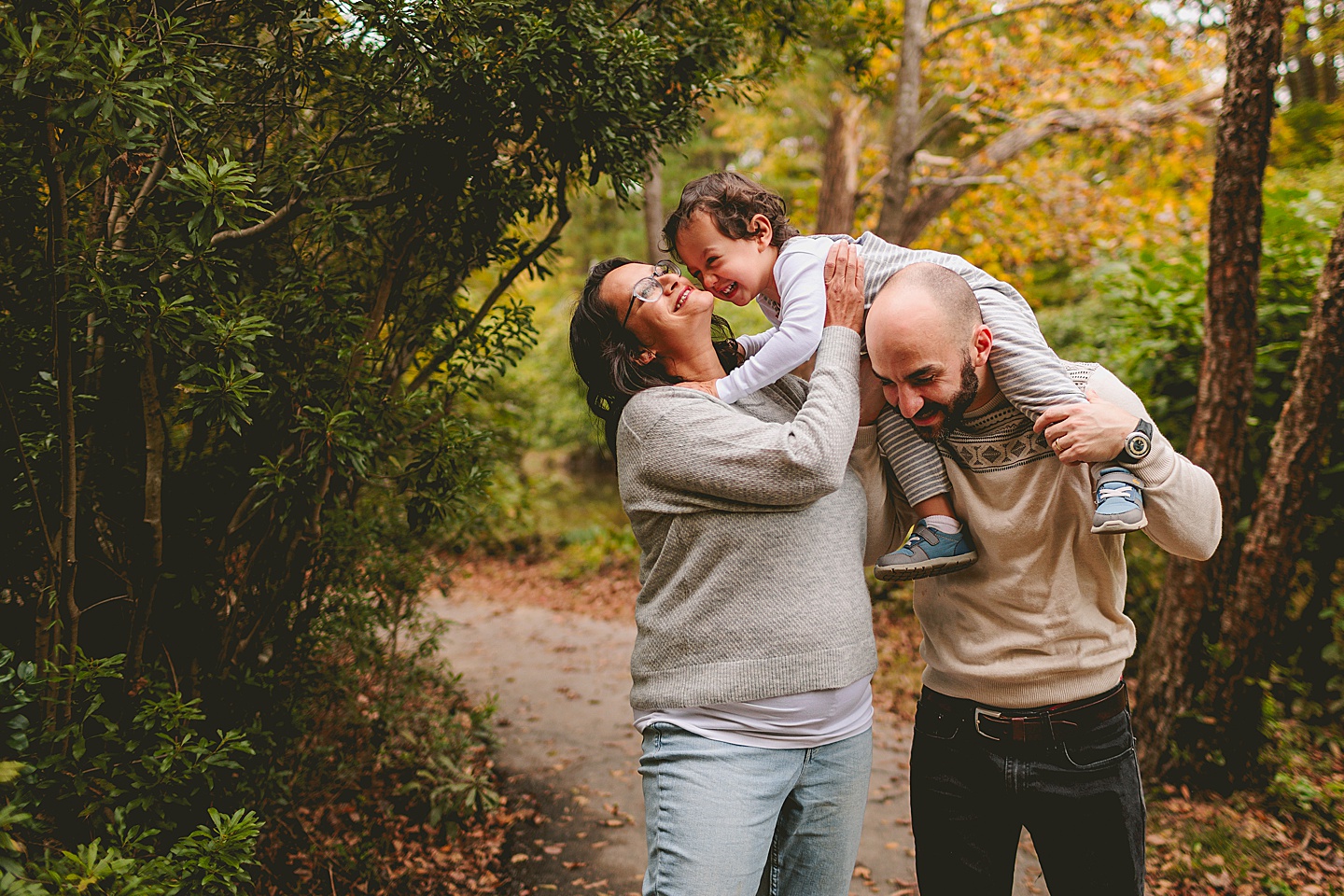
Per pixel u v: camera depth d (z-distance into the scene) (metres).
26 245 1.86
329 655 3.10
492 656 5.88
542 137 2.22
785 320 1.65
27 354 1.85
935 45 7.33
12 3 1.36
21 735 1.43
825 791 1.60
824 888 1.65
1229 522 3.46
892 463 1.70
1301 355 3.39
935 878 1.71
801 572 1.53
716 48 2.71
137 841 1.63
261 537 2.40
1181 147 7.63
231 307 1.80
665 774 1.55
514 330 2.69
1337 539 4.01
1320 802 3.30
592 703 4.93
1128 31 7.21
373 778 3.32
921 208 7.21
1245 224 3.33
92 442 2.03
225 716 2.35
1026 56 7.18
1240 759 3.50
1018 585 1.59
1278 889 2.84
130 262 1.64
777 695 1.50
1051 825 1.61
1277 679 4.12
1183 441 4.51
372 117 2.14
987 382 1.56
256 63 2.00
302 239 2.32
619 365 1.68
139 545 2.13
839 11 3.80
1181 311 4.40
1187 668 3.53
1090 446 1.42
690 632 1.54
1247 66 3.25
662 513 1.59
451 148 2.07
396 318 2.49
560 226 2.53
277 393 2.12
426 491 2.44
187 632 2.30
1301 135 10.45
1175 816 3.35
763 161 11.07
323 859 2.76
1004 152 7.39
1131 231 7.53
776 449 1.48
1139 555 4.94
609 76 2.10
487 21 1.98
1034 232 7.88
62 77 1.28
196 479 2.28
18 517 1.90
